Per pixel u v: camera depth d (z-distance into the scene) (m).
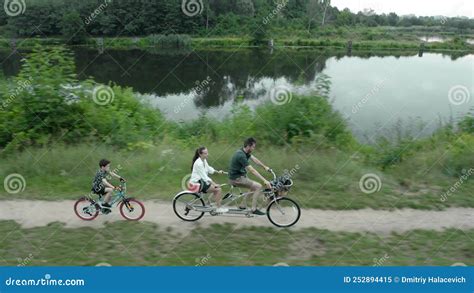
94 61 34.66
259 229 7.02
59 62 11.88
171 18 45.44
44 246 6.43
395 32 44.19
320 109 11.69
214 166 9.62
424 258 6.29
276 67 29.31
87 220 7.29
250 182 7.20
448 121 13.03
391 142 11.03
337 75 24.73
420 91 20.42
